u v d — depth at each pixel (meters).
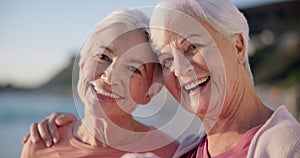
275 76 15.08
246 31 1.81
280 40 15.30
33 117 22.88
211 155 1.86
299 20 14.85
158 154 2.02
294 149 1.54
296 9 14.55
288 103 11.27
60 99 18.19
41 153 2.29
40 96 23.36
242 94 1.82
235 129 1.80
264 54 15.38
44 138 2.31
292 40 15.23
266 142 1.62
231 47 1.79
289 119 1.67
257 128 1.74
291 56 15.21
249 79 1.85
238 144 1.74
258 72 15.33
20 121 21.92
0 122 21.27
